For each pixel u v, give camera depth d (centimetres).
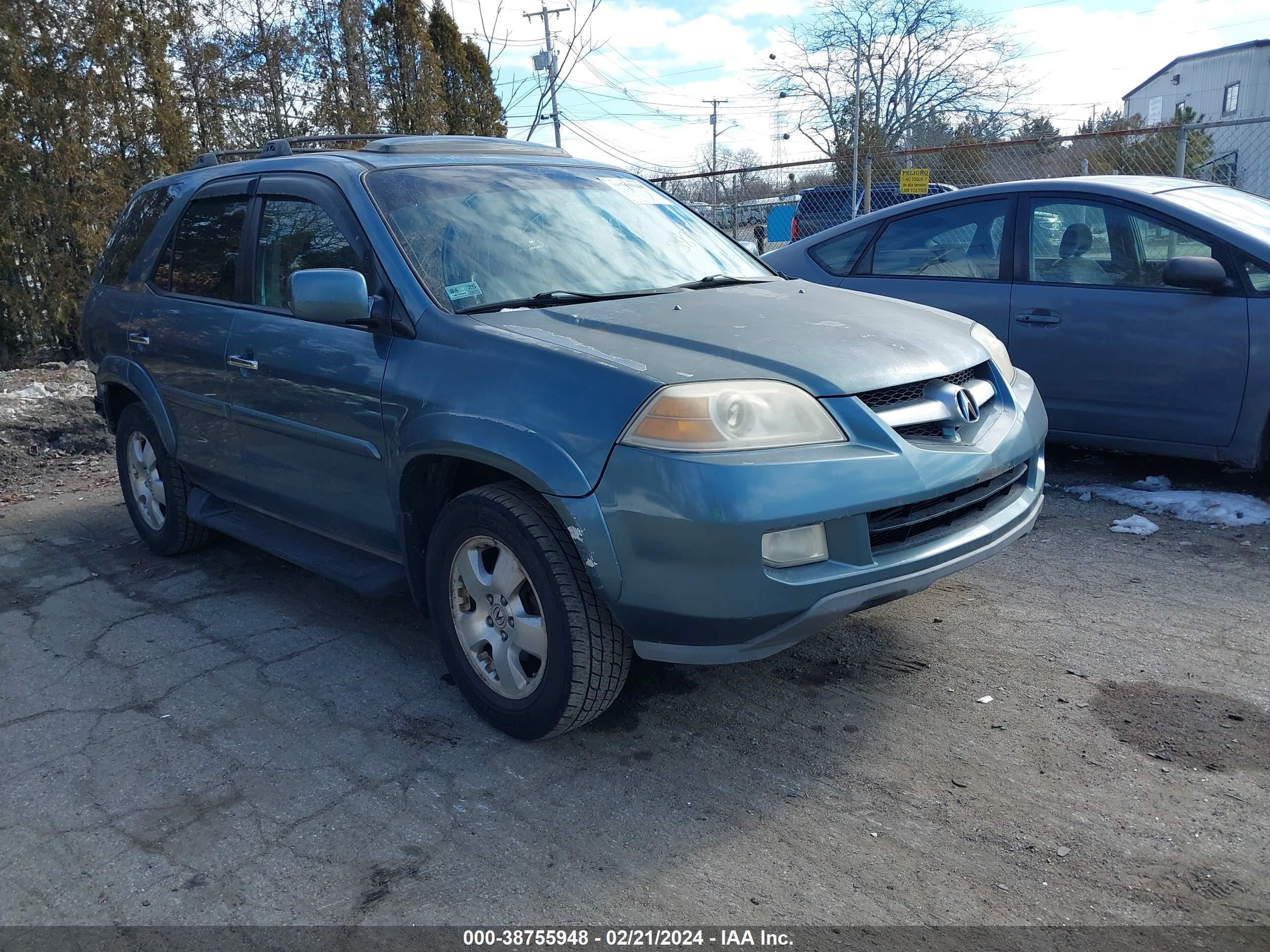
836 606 274
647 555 267
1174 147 1201
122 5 1145
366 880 254
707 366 282
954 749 301
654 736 316
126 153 1195
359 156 396
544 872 254
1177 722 309
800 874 249
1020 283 551
